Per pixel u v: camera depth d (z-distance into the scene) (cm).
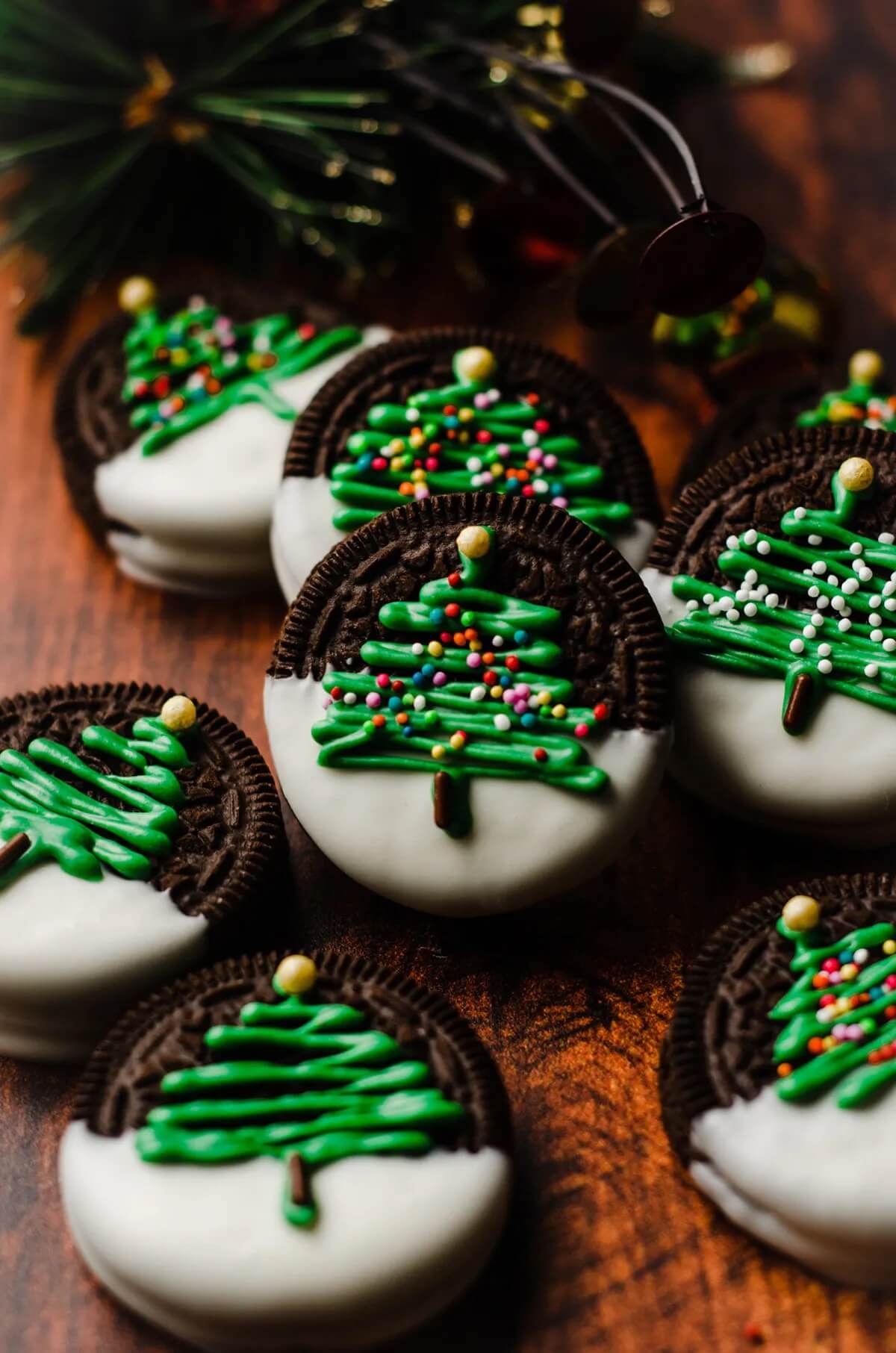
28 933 25
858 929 25
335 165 31
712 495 27
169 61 32
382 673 27
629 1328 24
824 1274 24
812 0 37
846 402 29
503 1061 26
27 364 33
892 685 26
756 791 27
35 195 33
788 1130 24
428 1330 24
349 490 28
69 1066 26
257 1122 24
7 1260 25
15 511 31
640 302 29
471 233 31
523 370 29
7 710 27
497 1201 24
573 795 26
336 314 31
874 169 34
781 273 30
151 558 30
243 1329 23
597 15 30
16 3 31
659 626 26
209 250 34
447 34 31
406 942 27
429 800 26
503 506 27
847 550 27
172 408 30
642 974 27
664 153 34
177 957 25
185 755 27
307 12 30
